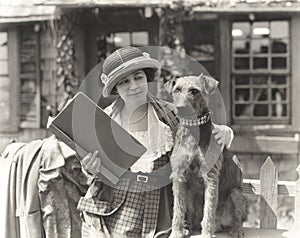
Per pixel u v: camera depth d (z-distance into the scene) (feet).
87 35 28.09
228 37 26.45
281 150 25.40
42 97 28.19
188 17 26.02
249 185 10.87
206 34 26.76
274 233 10.16
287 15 25.80
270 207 10.64
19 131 28.55
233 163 9.65
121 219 9.39
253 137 25.72
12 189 10.82
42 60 28.12
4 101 28.73
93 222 9.51
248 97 26.61
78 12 27.22
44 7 26.43
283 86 26.32
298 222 10.54
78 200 10.63
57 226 10.50
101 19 27.58
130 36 27.73
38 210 10.55
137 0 24.98
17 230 10.93
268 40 26.35
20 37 28.45
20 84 28.55
